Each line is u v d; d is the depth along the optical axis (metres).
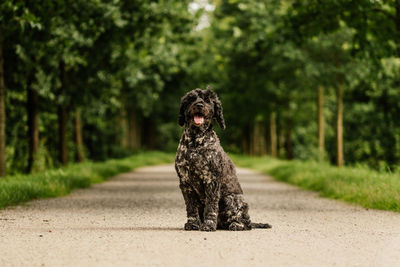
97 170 22.31
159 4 19.34
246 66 31.94
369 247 6.69
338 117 25.84
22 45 16.92
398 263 5.76
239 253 6.18
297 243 6.92
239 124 42.59
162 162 44.91
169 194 15.04
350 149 40.06
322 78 24.92
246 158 41.12
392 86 33.69
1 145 16.75
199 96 7.94
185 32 21.44
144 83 28.91
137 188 17.30
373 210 11.24
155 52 22.95
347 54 23.53
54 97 22.00
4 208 10.98
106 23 17.41
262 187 18.16
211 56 33.38
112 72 23.05
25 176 16.34
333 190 14.52
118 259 5.79
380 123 38.03
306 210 11.27
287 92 31.16
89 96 23.02
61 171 17.56
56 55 19.45
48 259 5.79
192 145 7.79
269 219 9.72
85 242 6.86
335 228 8.45
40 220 9.15
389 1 15.50
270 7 22.72
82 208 11.22
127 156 39.59
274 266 5.52
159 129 61.00
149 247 6.50
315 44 23.75
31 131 20.88
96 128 34.84
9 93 20.94
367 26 16.28
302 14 16.91
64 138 23.19
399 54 16.91
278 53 25.27
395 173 15.23
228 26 29.05
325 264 5.66
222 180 8.01
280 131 45.44
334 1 15.89
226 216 8.07
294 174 20.62
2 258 5.83
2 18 13.56
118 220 9.29
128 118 45.28
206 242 6.88
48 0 14.45
